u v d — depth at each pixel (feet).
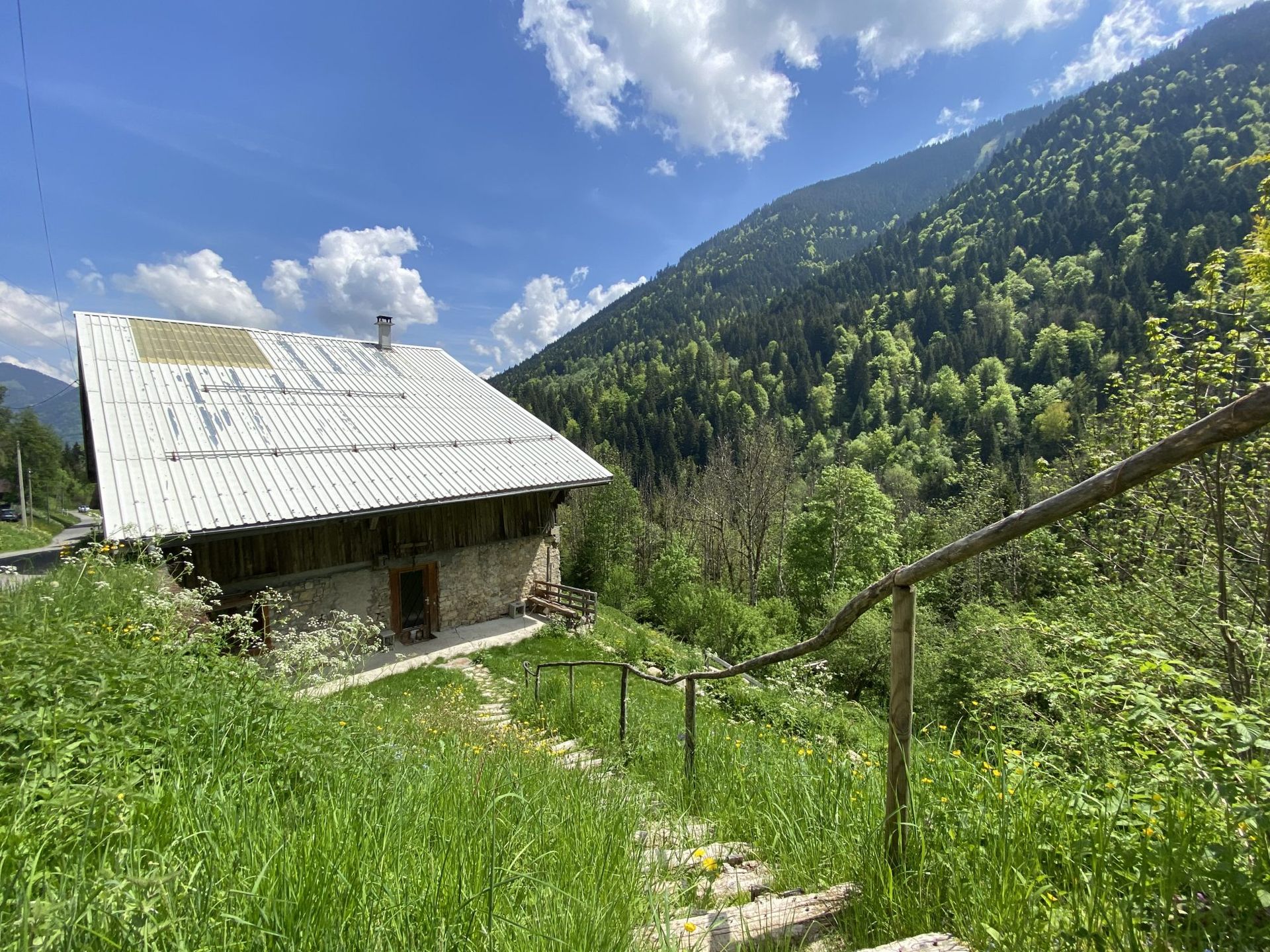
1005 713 11.39
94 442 35.50
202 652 14.48
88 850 5.24
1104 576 27.17
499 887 5.14
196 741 9.32
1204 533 23.76
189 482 35.45
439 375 59.77
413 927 4.49
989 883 4.91
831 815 7.91
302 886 4.66
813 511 91.15
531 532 53.21
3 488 173.99
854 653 48.60
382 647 41.50
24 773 6.62
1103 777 7.55
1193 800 5.10
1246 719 5.79
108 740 8.02
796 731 23.54
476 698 33.19
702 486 121.39
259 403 43.93
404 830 6.59
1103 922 4.22
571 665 24.02
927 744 10.34
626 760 16.53
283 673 15.64
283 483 38.19
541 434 55.72
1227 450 20.74
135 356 42.91
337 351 55.88
